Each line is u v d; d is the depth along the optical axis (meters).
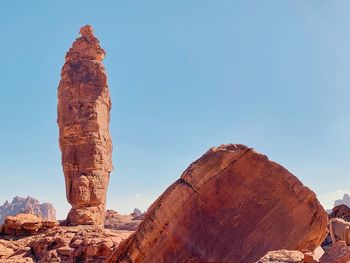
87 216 49.12
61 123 54.62
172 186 12.48
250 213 11.90
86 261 37.12
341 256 13.19
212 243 11.69
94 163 52.59
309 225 11.86
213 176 12.20
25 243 42.47
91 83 55.25
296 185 12.16
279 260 8.98
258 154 12.30
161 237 12.17
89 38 57.44
